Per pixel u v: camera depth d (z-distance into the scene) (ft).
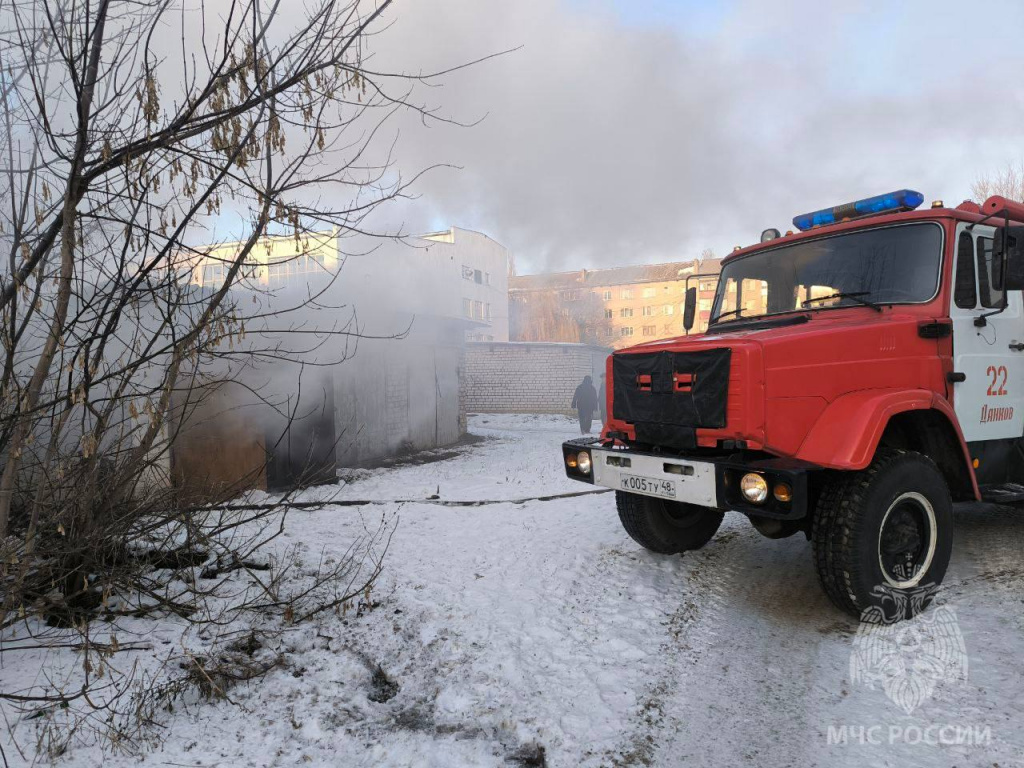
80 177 9.38
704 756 7.97
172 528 13.17
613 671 10.12
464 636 11.38
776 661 10.19
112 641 9.14
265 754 8.18
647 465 11.84
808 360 10.82
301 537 16.96
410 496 24.22
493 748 8.40
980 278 13.26
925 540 11.44
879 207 13.84
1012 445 13.98
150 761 7.80
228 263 10.82
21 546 10.10
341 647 11.20
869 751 7.82
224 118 9.54
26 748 7.80
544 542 16.83
